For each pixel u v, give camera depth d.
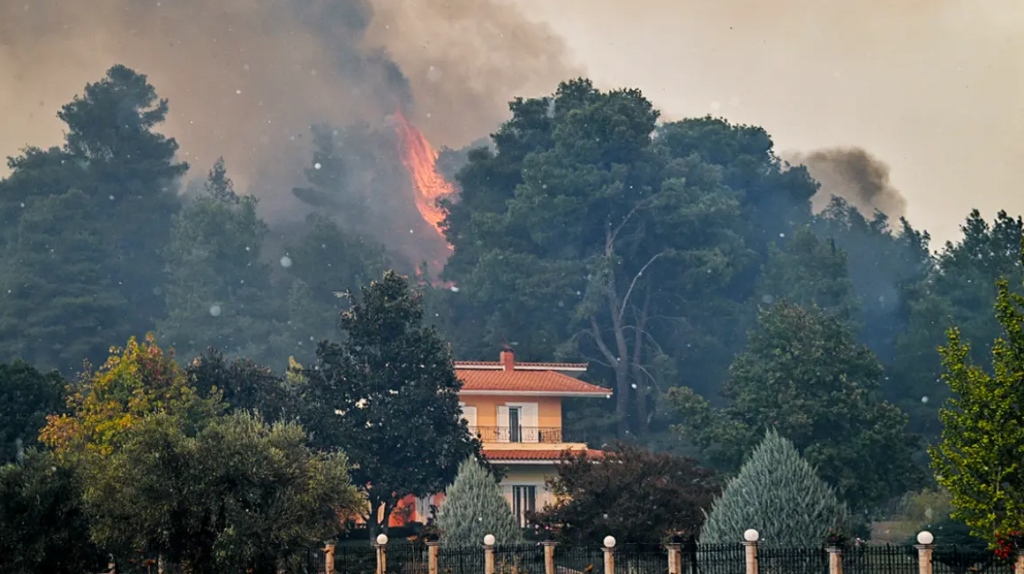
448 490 107.50
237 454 75.81
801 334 146.00
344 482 80.38
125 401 128.50
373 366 134.88
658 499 105.00
